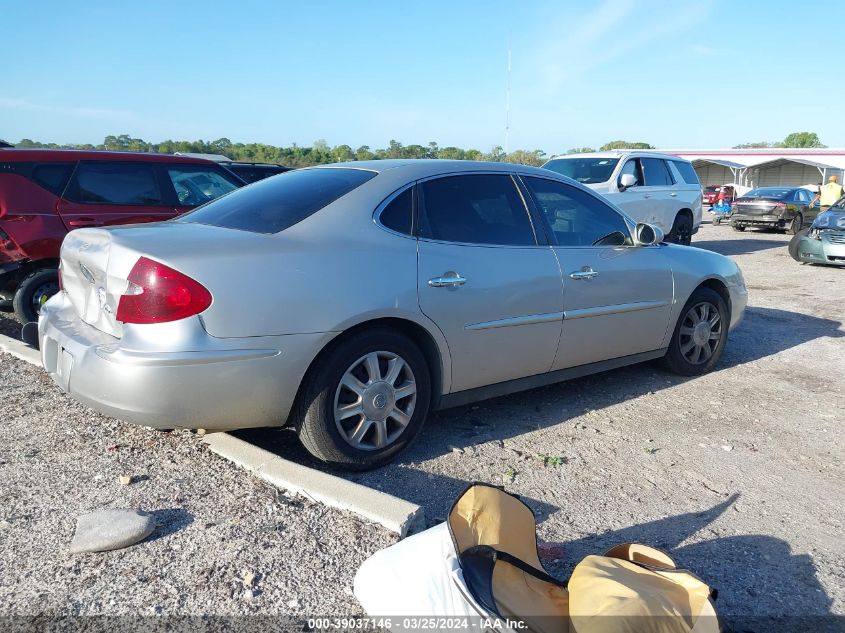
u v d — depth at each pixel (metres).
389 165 4.03
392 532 2.97
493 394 4.20
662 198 12.38
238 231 3.47
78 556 2.78
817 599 2.71
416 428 3.77
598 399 5.01
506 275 4.03
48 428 4.06
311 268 3.33
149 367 2.99
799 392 5.28
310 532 2.97
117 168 6.91
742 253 15.10
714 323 5.66
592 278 4.51
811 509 3.43
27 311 6.38
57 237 6.43
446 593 2.25
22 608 2.48
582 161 12.40
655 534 3.14
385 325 3.60
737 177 39.66
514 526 2.59
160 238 3.27
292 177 4.21
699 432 4.41
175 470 3.53
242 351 3.12
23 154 6.41
